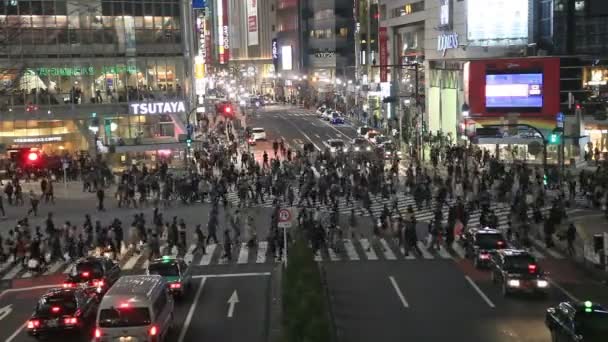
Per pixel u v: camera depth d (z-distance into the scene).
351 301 26.44
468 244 33.56
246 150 77.12
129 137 69.56
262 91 192.38
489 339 21.59
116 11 68.75
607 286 28.47
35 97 65.69
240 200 47.41
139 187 49.97
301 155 65.19
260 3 193.88
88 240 35.81
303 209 38.56
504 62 67.25
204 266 33.00
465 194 47.19
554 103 66.44
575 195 48.91
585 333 19.06
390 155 67.00
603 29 68.12
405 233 34.72
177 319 24.31
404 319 23.94
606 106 65.31
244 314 24.83
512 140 62.75
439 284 28.89
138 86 70.31
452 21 76.69
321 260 33.94
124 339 19.33
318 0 151.00
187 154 62.47
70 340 22.22
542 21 70.31
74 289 23.34
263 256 34.78
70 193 53.19
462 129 66.81
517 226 37.34
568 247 34.53
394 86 98.88
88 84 68.62
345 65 149.75
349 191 48.56
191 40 81.62
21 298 28.44
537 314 24.38
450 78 76.56
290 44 160.75
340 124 104.88
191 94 79.19
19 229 35.66
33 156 42.59
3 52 63.03
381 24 103.81
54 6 66.44
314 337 16.56
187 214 45.25
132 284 20.77
